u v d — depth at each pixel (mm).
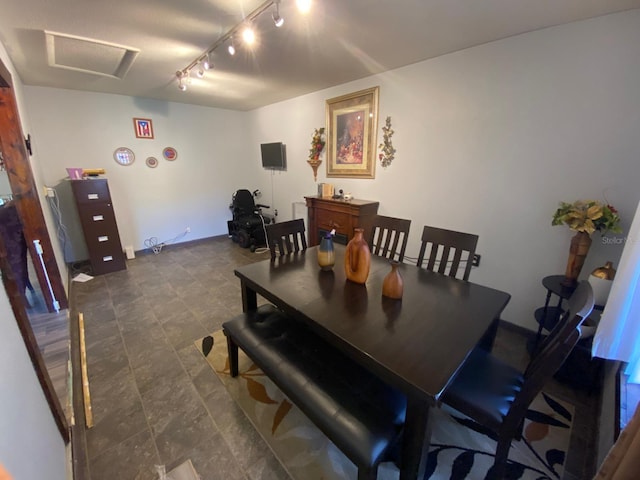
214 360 1969
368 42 2094
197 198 4770
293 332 1567
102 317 2525
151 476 1248
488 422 1110
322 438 1417
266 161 4609
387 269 1813
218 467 1283
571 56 1794
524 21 1768
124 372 1855
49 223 2787
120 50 2234
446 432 1456
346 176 3471
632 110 1651
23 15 1660
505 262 2289
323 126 3654
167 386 1741
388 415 1063
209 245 4738
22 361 960
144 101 3980
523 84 1998
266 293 1497
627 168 1709
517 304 2271
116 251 3566
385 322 1203
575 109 1826
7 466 606
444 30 1897
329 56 2375
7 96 2105
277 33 1928
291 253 2117
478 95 2221
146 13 1659
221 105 4508
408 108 2689
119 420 1512
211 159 4797
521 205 2146
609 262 1688
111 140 3811
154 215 4367
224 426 1481
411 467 1018
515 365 1929
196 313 2602
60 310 2539
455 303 1373
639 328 1259
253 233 4449
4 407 685
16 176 2215
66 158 3533
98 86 3297
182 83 2967
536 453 1344
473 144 2314
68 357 1930
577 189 1895
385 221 2236
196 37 1988
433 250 1938
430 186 2662
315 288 1518
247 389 1720
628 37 1610
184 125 4406
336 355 1385
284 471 1268
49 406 1164
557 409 1572
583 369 1669
